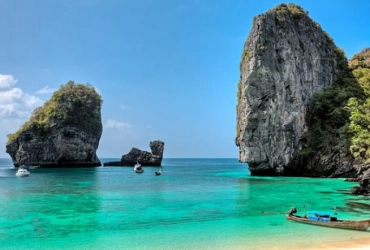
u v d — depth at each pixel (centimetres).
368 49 9625
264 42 7675
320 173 7081
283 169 7650
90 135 12975
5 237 2259
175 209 3228
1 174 9262
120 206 3412
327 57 8781
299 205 3425
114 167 13062
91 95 13438
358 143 6650
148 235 2280
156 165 14138
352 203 3541
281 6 8356
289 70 7788
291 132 7631
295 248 1938
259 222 2655
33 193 4544
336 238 2155
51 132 12162
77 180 6856
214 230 2402
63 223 2661
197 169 12888
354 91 7988
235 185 5538
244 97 7925
